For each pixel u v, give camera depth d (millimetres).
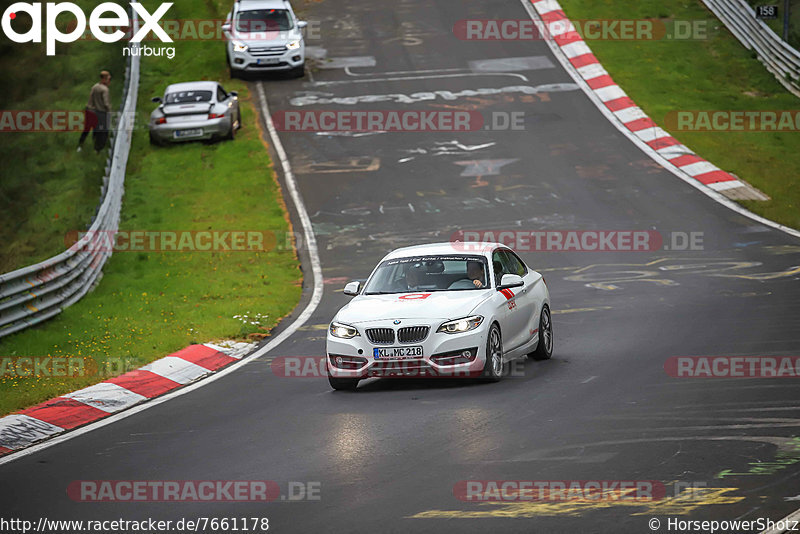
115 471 30094
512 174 102125
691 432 30344
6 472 30953
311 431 33812
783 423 30844
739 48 147500
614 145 111188
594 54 142875
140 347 51094
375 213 92000
